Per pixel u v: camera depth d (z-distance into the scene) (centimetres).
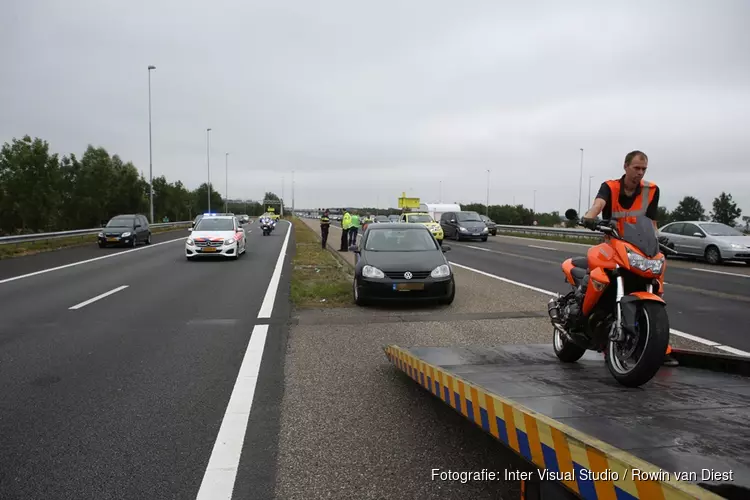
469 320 877
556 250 2467
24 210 3847
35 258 1991
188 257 1930
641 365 365
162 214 6569
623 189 423
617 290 398
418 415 449
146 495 321
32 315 909
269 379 553
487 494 320
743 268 1720
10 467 356
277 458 370
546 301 1073
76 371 581
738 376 420
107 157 5275
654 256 384
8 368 592
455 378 371
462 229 3192
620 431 274
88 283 1322
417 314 932
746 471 223
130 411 459
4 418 443
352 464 360
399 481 337
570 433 241
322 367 598
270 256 2133
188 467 357
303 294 1109
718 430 278
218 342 718
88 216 5047
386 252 1072
